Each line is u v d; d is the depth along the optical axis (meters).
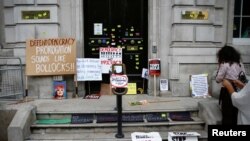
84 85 6.68
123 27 6.81
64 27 6.52
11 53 6.52
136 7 6.79
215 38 6.79
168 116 5.33
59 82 6.32
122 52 6.84
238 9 6.96
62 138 4.66
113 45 6.83
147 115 5.28
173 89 6.48
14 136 4.50
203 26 6.47
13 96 6.29
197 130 5.01
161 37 6.62
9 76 6.38
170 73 6.49
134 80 6.90
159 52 6.65
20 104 5.59
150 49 6.66
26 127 4.70
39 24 6.30
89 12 6.75
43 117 5.22
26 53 6.20
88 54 6.83
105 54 6.66
